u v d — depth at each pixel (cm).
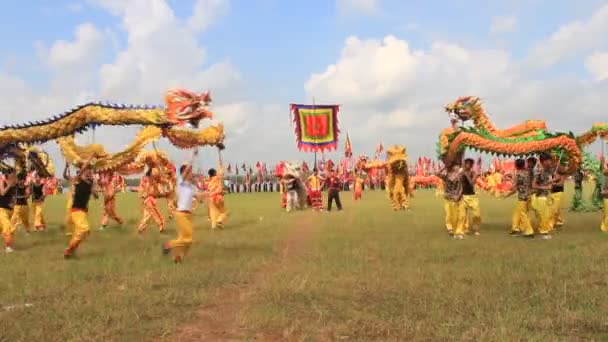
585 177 2073
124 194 5050
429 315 583
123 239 1335
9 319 585
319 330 541
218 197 1606
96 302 658
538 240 1184
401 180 2331
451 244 1142
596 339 501
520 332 516
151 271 864
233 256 1034
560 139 1357
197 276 821
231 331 554
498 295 664
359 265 892
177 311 626
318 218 1917
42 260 1016
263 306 635
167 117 1254
